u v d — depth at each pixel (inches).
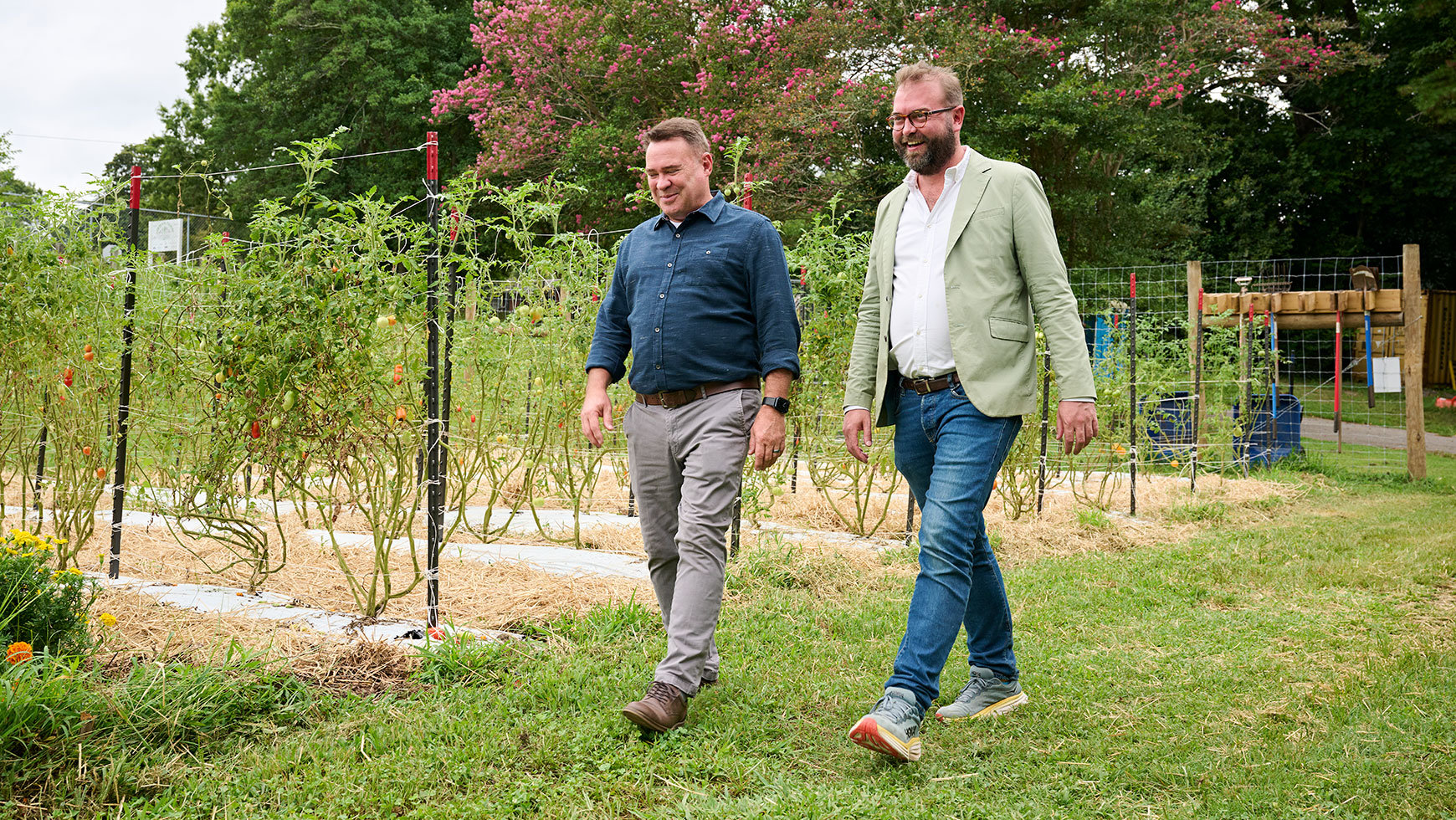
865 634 145.9
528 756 97.3
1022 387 106.5
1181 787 95.5
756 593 166.4
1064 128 593.6
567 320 215.2
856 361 121.8
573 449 242.1
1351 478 365.4
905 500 261.4
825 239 218.7
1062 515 258.2
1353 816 89.0
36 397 175.0
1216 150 795.4
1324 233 944.9
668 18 659.4
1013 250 109.4
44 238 168.6
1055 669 131.7
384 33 844.0
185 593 148.2
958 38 602.5
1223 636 149.2
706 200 117.7
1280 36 721.6
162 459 182.2
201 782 88.9
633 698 113.0
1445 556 204.1
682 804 88.2
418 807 85.9
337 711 106.8
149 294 181.6
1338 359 394.3
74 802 84.5
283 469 147.5
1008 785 96.1
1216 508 275.7
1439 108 633.6
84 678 101.3
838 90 602.2
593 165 657.0
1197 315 350.0
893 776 96.7
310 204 152.0
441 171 855.7
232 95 977.5
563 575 171.8
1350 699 118.8
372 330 140.6
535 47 673.0
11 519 207.0
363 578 167.3
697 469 111.3
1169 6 641.6
